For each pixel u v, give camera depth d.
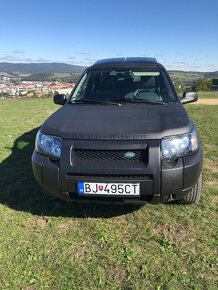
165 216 2.63
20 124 8.05
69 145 2.22
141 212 2.72
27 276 1.90
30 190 3.31
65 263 2.03
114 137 2.16
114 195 2.17
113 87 3.19
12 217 2.68
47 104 14.16
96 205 2.89
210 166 3.97
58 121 2.53
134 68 3.45
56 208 2.85
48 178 2.29
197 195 2.67
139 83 3.20
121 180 2.12
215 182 3.40
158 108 2.71
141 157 2.15
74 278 1.88
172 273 1.90
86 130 2.28
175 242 2.24
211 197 2.99
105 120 2.43
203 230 2.39
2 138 6.14
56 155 2.28
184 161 2.18
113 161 2.16
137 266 1.99
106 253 2.13
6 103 14.96
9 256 2.10
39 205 2.92
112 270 1.95
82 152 2.21
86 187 2.19
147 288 1.78
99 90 3.19
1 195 3.14
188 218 2.58
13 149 5.18
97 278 1.88
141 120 2.39
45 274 1.92
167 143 2.16
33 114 10.21
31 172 3.93
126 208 2.81
